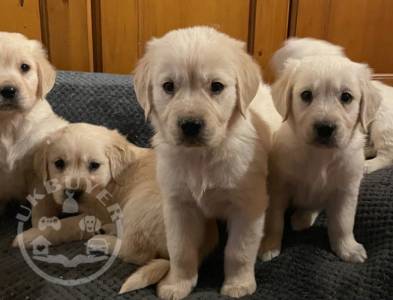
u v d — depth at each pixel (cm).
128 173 49
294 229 47
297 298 37
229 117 36
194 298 37
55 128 50
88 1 66
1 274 40
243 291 38
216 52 34
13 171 49
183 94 34
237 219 38
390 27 74
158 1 68
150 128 61
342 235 42
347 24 73
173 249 38
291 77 41
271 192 44
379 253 40
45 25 67
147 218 42
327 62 40
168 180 38
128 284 38
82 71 69
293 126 41
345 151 39
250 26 71
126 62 70
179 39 36
